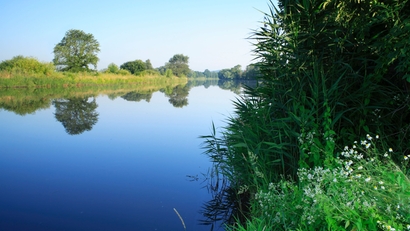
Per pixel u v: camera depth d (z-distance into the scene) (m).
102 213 4.16
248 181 4.64
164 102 19.58
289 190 3.51
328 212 2.38
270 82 5.00
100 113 13.91
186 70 107.38
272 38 4.85
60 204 4.42
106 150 7.45
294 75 4.50
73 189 4.99
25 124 10.87
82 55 52.47
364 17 4.10
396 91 4.26
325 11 4.43
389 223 2.17
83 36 52.44
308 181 3.16
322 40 4.44
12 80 29.89
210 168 6.13
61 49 51.44
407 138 4.01
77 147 7.72
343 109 4.26
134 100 20.83
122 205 4.43
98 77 44.12
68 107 15.96
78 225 3.79
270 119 4.57
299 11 4.66
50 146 7.80
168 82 71.00
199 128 10.30
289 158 4.30
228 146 5.46
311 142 3.61
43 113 13.61
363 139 3.92
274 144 4.14
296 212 2.87
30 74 32.62
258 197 3.57
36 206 4.34
